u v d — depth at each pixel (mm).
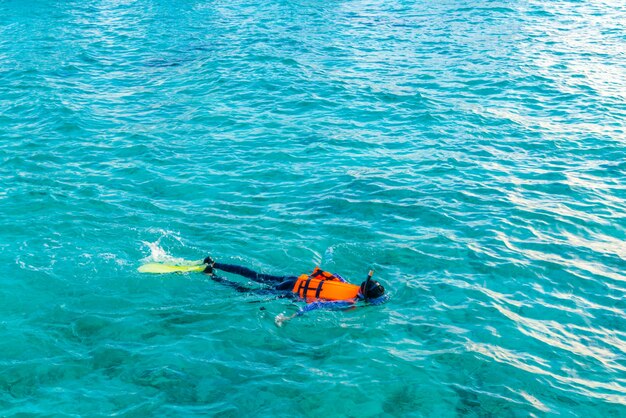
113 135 16188
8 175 13664
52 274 9914
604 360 8289
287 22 28891
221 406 7359
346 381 7777
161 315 9031
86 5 32719
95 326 8773
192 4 33062
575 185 13422
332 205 12531
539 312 9266
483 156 14969
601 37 25156
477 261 10555
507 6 31281
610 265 10539
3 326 8711
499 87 19781
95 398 7469
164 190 13156
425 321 8961
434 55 23391
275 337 8602
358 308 9211
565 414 7348
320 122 17109
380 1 33656
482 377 7895
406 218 12016
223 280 9820
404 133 16391
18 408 7297
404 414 7309
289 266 10359
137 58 23453
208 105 18438
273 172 14102
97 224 11562
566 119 17172
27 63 22344
